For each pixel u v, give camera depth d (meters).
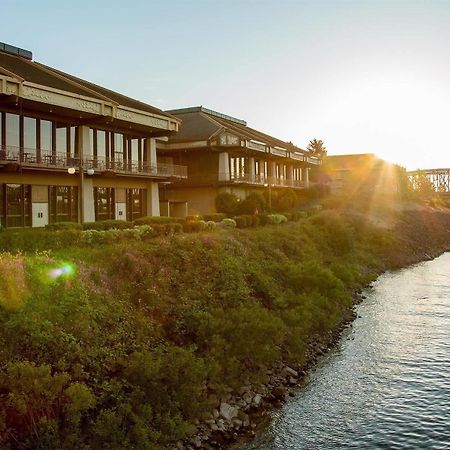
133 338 15.83
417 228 66.12
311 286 27.50
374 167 95.94
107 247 21.33
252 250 29.34
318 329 24.02
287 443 14.20
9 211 29.92
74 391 11.62
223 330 17.80
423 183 109.12
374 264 45.19
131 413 12.69
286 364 19.70
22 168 29.08
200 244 24.58
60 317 14.25
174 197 54.03
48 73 34.00
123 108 34.91
